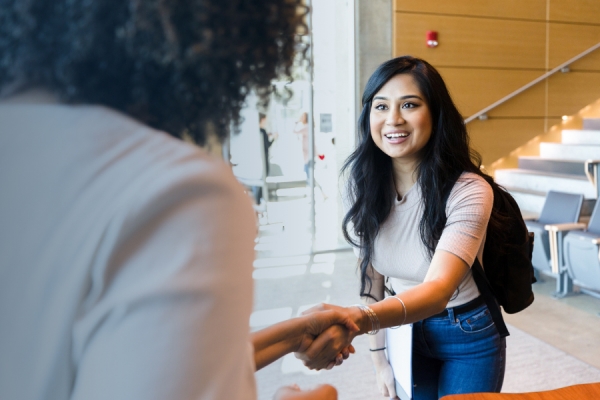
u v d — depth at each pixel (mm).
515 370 3201
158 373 319
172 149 371
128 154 361
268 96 471
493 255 1504
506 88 6492
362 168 1607
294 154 6309
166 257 337
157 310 324
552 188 5922
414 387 1619
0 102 385
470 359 1519
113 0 369
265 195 6715
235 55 418
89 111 383
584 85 6832
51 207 350
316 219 6613
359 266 1725
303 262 5727
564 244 4203
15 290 347
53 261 340
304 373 3205
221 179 364
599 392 1370
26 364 344
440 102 1460
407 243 1546
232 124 459
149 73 393
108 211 337
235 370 357
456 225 1369
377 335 1705
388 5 5871
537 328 3836
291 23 449
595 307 4223
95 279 333
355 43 5867
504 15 6375
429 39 6027
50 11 368
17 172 361
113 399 317
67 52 368
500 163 6664
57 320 335
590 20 6789
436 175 1438
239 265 365
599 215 4242
